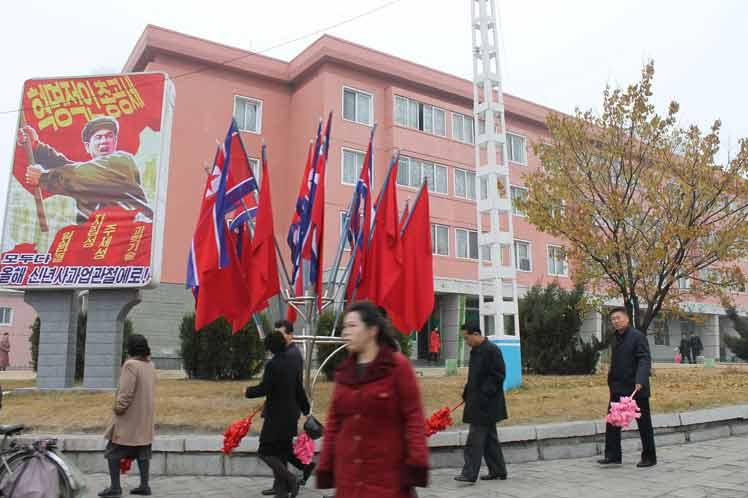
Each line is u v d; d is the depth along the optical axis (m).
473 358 7.38
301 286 10.18
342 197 26.08
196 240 9.78
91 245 12.94
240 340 14.91
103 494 6.52
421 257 9.91
